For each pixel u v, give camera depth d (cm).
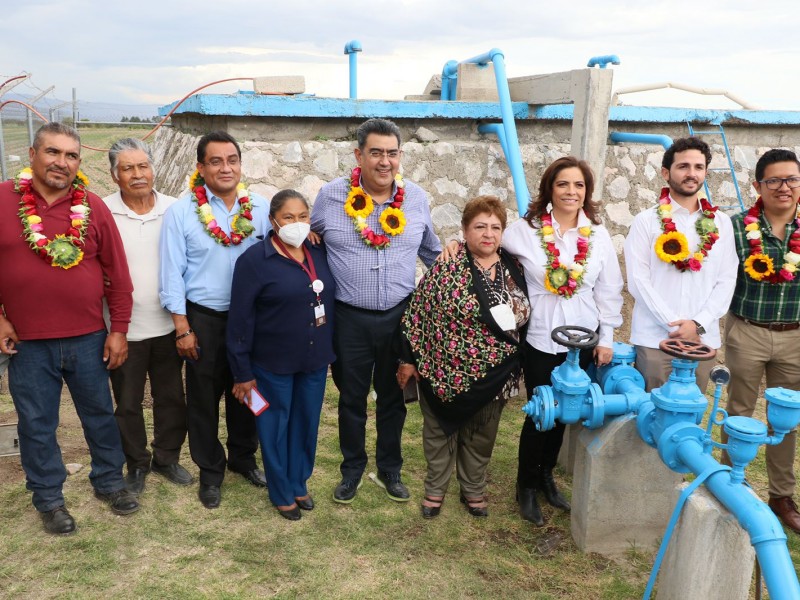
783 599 206
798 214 344
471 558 324
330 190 347
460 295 319
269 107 547
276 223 318
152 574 303
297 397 345
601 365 346
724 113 740
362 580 305
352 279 342
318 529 342
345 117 585
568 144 683
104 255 318
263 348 329
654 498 325
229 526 342
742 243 348
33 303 301
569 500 375
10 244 294
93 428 335
